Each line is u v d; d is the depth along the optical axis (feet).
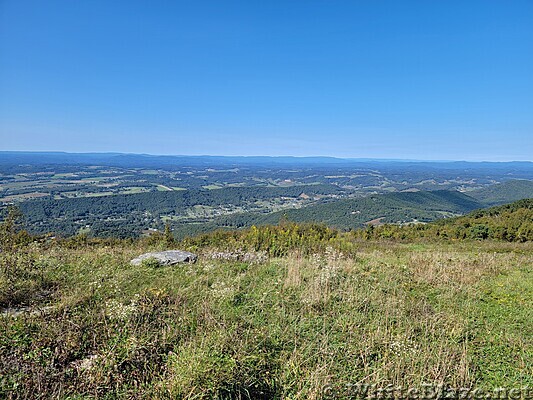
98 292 23.00
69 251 38.96
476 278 31.53
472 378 14.90
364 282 27.73
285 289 24.86
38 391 12.28
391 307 22.27
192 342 15.62
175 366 13.64
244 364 13.82
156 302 20.57
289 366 14.99
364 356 16.33
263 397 13.50
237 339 15.79
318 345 16.96
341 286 25.91
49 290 23.50
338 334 18.43
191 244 48.93
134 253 38.29
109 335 16.19
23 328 16.56
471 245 69.26
